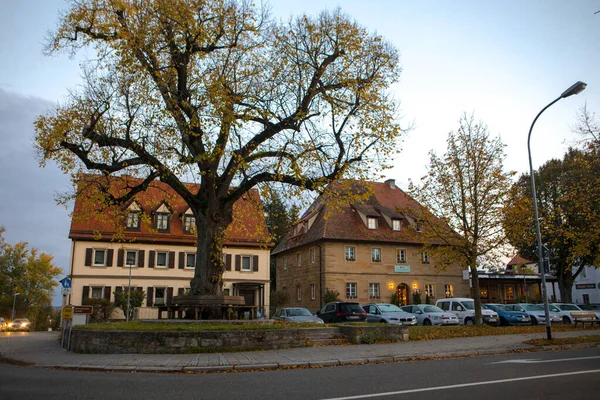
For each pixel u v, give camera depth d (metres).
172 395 8.29
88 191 19.27
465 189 25.75
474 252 25.16
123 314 39.12
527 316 30.42
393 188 51.81
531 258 44.81
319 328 17.77
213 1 18.14
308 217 47.34
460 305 30.91
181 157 17.92
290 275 50.56
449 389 8.48
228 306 19.28
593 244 30.67
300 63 19.84
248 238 45.44
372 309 29.66
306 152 18.20
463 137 25.83
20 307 76.38
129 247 41.59
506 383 9.05
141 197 42.66
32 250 77.50
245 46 18.91
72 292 39.31
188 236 43.50
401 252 45.72
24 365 13.56
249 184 19.11
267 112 18.14
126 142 17.66
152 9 17.25
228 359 13.45
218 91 16.62
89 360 13.66
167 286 42.06
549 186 41.03
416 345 16.89
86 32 18.11
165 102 17.42
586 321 25.23
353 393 8.21
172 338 15.08
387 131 18.89
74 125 17.64
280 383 9.51
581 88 17.70
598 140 27.45
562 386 8.68
